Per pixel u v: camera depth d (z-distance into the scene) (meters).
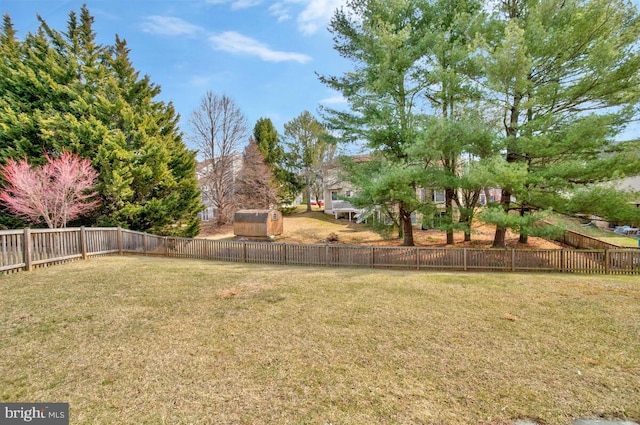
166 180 17.84
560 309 5.52
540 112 11.49
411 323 4.82
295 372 3.38
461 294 6.50
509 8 12.36
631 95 9.08
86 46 18.05
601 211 9.52
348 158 14.63
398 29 12.79
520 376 3.35
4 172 13.00
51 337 4.13
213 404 2.82
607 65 9.37
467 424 2.62
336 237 21.69
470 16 11.39
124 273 8.12
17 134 14.32
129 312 5.11
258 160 30.78
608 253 9.89
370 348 3.96
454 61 11.56
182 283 7.15
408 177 11.05
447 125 10.70
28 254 8.34
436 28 12.53
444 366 3.54
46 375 3.25
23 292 6.16
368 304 5.75
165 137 19.95
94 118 14.89
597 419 2.70
